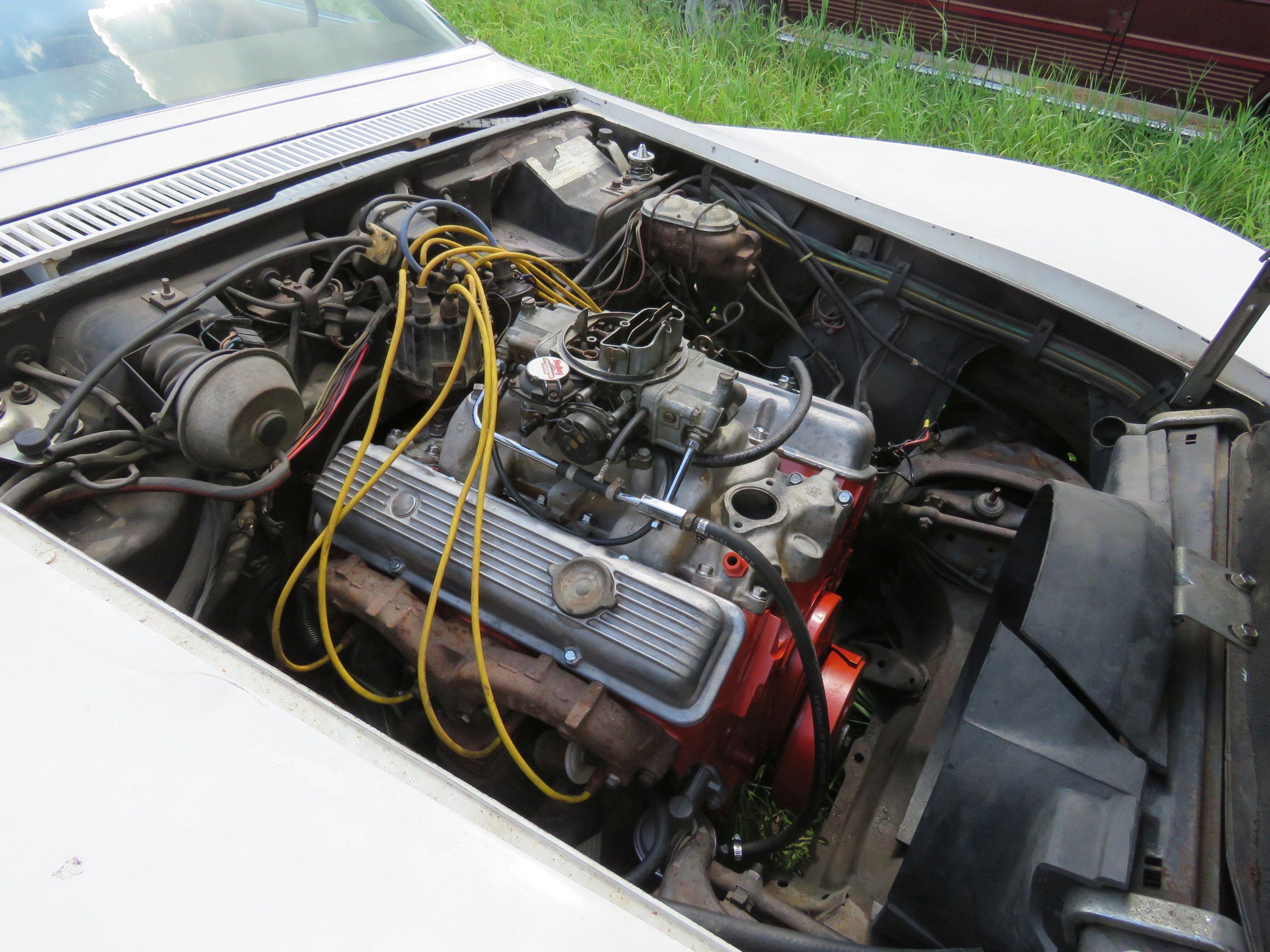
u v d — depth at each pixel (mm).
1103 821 1021
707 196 2383
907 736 1867
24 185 1701
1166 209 2211
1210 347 1627
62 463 1358
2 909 843
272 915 847
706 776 1510
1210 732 1077
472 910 864
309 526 1702
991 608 1465
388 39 2643
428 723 1676
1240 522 1281
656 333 1457
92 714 986
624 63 5270
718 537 1391
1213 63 4219
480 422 1631
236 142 1948
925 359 2184
